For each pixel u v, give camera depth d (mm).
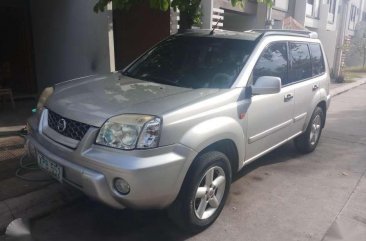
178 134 3010
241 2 5477
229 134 3494
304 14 17312
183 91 3537
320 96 5703
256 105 3947
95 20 6789
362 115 9609
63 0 7402
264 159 5688
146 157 2836
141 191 2814
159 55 4465
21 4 8367
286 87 4703
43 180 4180
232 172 3906
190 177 3201
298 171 5246
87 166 2938
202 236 3486
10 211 3604
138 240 3369
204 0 8641
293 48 4980
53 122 3348
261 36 4332
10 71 8719
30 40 8547
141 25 7609
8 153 4938
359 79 19547
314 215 3992
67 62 7715
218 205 3652
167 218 3732
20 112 7156
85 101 3268
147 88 3611
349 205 4270
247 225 3719
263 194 4438
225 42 4301
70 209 3811
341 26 17922
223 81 3824
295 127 5156
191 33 4699
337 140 7035
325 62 6086
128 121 2887
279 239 3508
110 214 3758
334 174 5207
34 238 3311
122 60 7953
